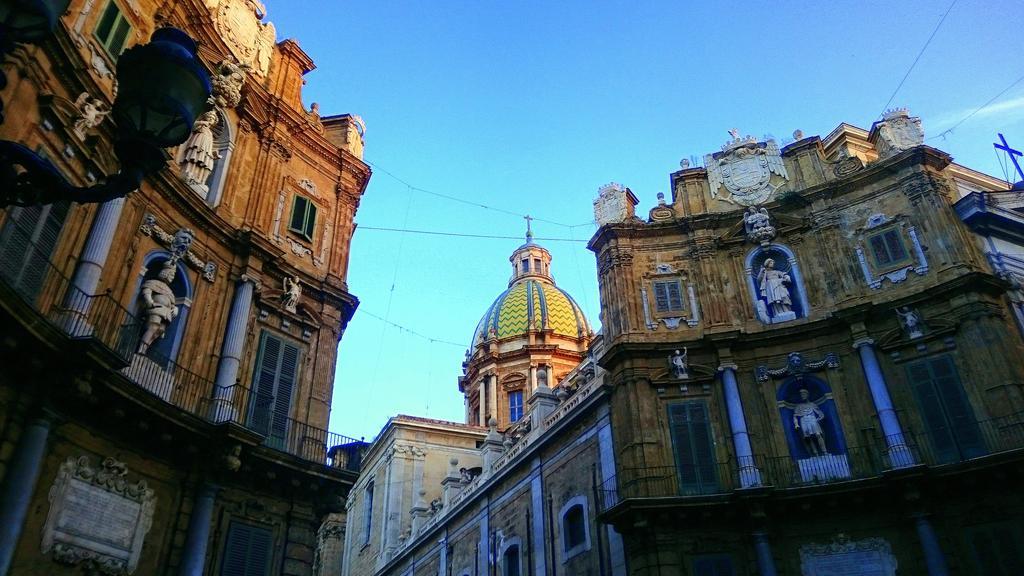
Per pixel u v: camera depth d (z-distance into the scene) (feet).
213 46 75.72
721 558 78.23
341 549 194.08
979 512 70.18
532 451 114.52
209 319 68.33
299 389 75.41
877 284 86.79
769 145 104.53
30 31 21.74
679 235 101.55
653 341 93.25
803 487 76.54
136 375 58.44
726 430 86.38
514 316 216.95
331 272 84.07
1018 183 95.30
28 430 46.55
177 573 57.21
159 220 64.85
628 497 82.43
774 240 96.48
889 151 93.91
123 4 62.80
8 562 43.29
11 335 44.11
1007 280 81.41
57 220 53.11
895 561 72.64
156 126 23.41
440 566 139.85
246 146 78.69
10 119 47.55
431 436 177.58
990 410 73.97
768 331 88.99
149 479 57.16
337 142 96.07
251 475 64.54
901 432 77.51
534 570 107.45
